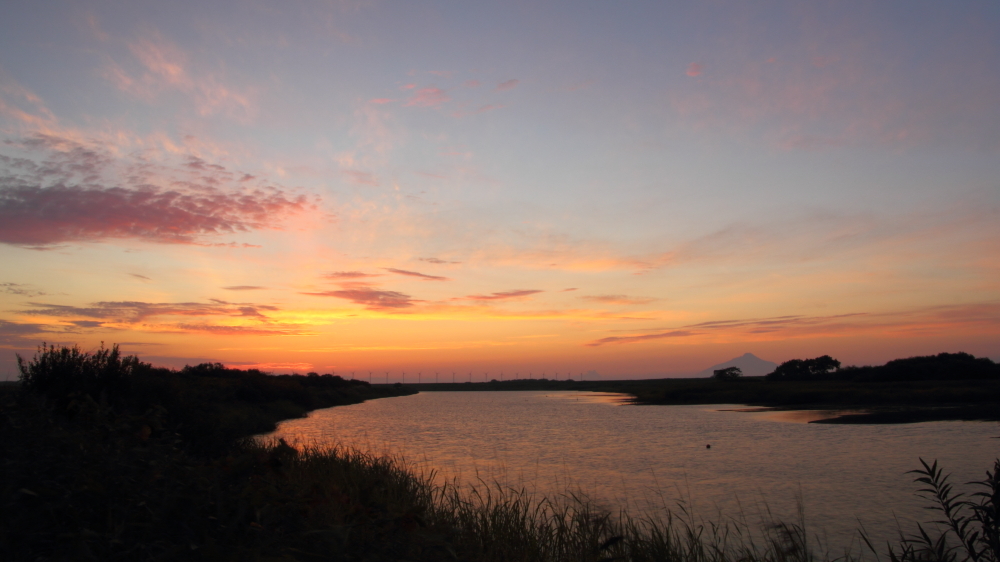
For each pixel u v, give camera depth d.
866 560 9.95
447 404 88.31
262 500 4.36
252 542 3.95
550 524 9.09
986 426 33.84
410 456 23.50
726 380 135.00
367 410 66.88
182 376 19.70
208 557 3.60
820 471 19.77
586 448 27.09
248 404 47.12
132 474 4.44
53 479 4.23
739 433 33.91
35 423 5.51
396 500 8.84
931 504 14.29
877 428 34.53
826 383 90.25
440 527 6.23
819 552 10.46
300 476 9.63
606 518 8.54
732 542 10.64
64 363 14.56
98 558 3.41
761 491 16.36
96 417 5.52
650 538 8.87
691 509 12.99
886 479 18.05
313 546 4.15
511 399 117.38
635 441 30.30
